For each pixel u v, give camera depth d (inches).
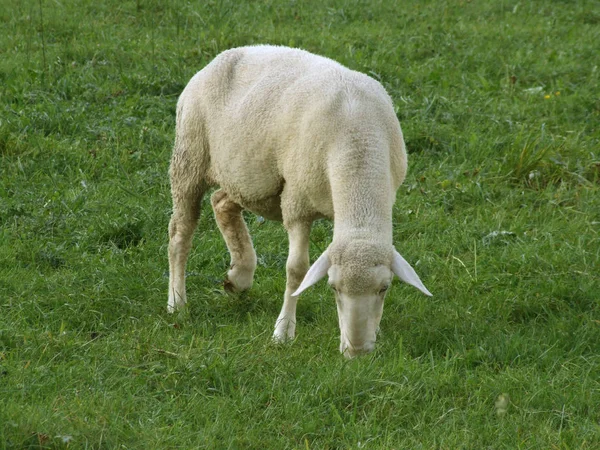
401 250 666.2
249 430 437.1
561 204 743.7
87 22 1094.4
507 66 997.2
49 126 820.6
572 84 970.1
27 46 992.9
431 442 434.6
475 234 689.0
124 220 676.7
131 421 437.4
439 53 1053.8
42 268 613.3
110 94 890.7
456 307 573.9
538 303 584.4
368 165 486.0
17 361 483.8
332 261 465.7
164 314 571.5
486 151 815.1
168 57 981.8
